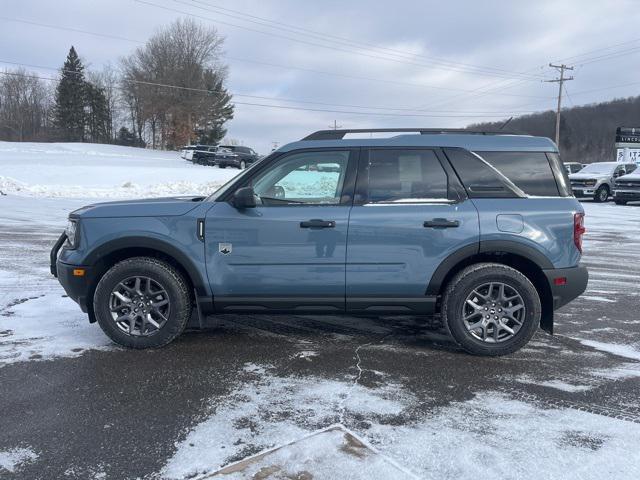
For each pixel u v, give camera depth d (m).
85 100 87.50
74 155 44.34
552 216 4.44
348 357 4.54
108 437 3.14
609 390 3.92
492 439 3.17
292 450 3.01
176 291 4.52
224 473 2.78
